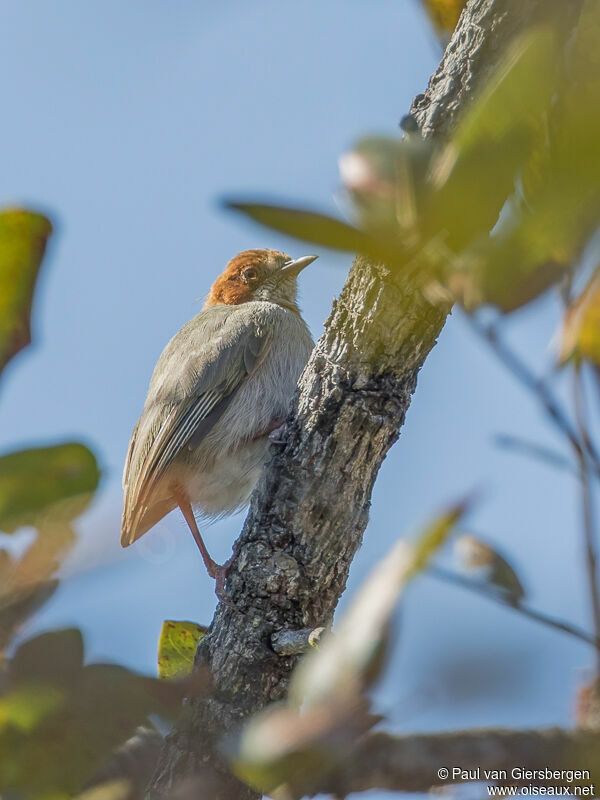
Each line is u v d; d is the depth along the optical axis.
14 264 5.03
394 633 3.41
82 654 4.59
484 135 3.35
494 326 3.82
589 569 4.07
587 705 4.10
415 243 3.54
